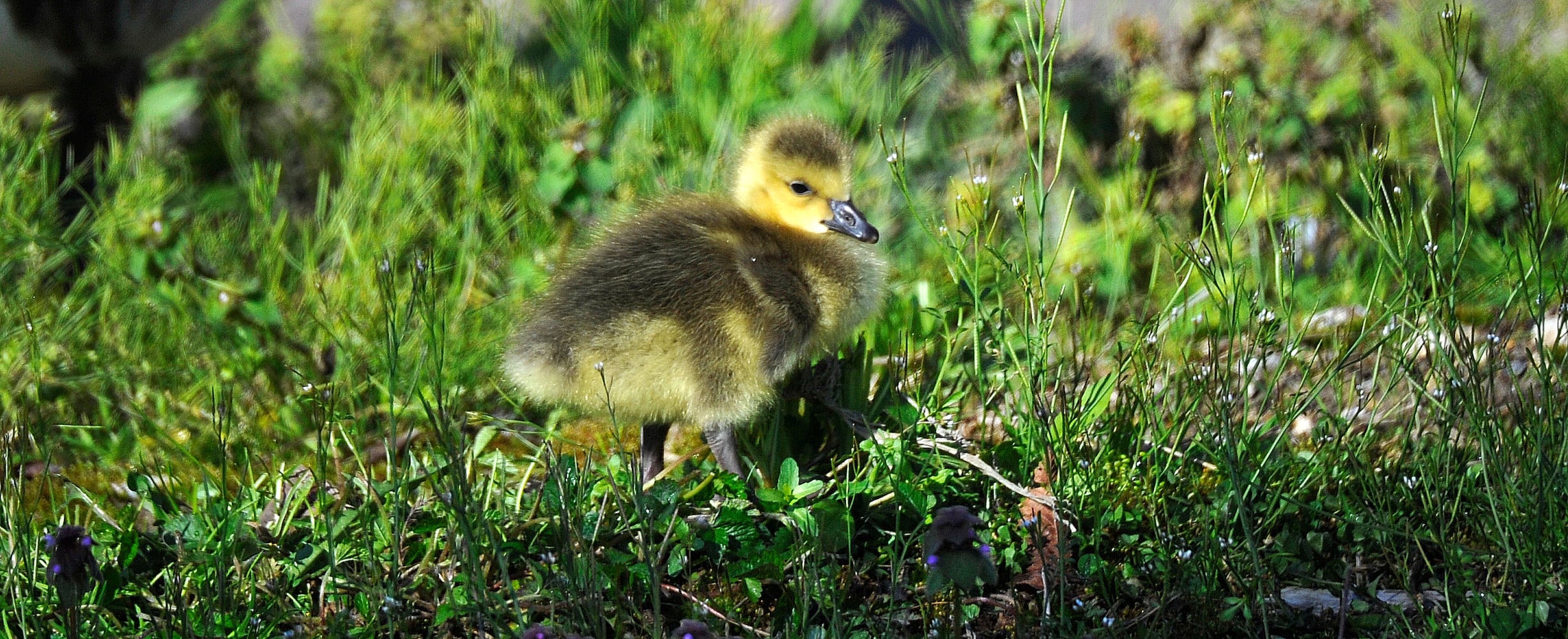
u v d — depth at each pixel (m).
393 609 6.55
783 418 8.25
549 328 7.95
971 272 9.53
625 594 6.74
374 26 13.49
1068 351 9.41
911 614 6.75
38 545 7.11
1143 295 10.56
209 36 13.71
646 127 11.82
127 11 11.72
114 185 12.10
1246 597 6.62
